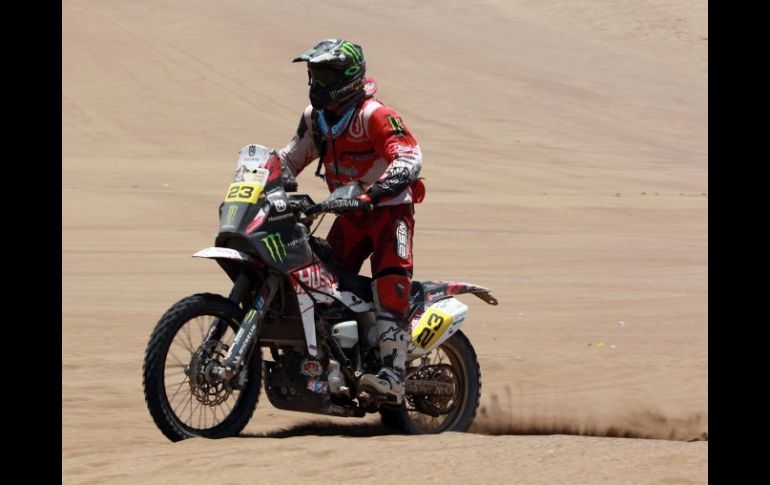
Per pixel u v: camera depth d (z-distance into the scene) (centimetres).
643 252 7556
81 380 2892
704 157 17275
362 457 1816
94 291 5038
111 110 17712
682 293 5359
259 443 1992
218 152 15488
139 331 3797
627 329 4147
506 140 17438
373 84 2325
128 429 2312
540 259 7012
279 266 2133
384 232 2273
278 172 2177
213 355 2112
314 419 2528
